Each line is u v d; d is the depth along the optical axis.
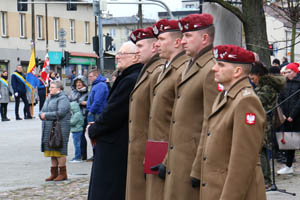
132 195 6.07
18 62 51.28
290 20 13.62
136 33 6.23
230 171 4.42
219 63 4.63
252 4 12.54
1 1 49.84
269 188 8.69
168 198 5.29
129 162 6.13
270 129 8.68
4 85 25.03
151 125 5.67
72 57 58.53
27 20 52.81
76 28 59.75
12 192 9.68
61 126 10.68
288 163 10.20
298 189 8.77
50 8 56.03
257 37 12.63
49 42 55.75
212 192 4.58
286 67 10.73
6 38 50.19
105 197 6.51
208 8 11.74
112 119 6.41
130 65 6.47
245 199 4.49
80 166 12.48
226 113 4.58
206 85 5.02
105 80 12.10
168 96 5.57
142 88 6.08
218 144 4.58
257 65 8.75
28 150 15.43
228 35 11.86
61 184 10.37
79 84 13.00
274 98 8.72
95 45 22.75
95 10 22.77
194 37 5.20
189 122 5.18
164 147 5.56
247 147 4.39
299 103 9.97
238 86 4.57
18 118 25.73
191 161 5.17
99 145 6.60
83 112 13.03
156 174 5.59
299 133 10.01
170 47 5.61
